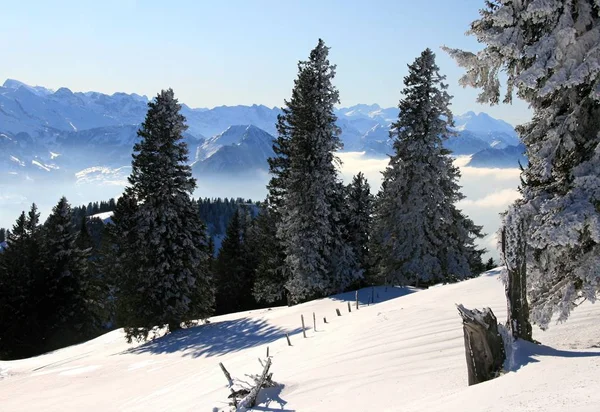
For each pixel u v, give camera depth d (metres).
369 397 8.44
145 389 20.06
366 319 17.53
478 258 38.38
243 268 63.88
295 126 39.56
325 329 19.44
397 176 35.53
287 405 9.77
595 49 8.10
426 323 13.53
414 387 8.19
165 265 33.47
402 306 18.28
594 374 5.39
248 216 70.00
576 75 8.07
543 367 6.34
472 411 5.33
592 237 8.03
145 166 34.84
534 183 9.71
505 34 8.82
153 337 34.22
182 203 35.12
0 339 46.62
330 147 37.81
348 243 41.91
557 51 8.25
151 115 35.19
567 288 8.90
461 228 35.31
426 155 33.88
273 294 43.25
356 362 11.34
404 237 35.19
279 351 17.61
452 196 35.03
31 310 46.81
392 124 35.41
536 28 9.16
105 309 53.62
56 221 49.00
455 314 13.96
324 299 34.59
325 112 38.31
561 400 4.74
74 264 49.12
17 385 25.84
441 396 7.00
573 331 9.84
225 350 25.36
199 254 35.69
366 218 43.72
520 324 7.92
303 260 37.06
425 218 34.22
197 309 35.72
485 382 6.57
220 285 65.19
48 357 35.81
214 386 14.81
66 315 47.97
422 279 34.91
